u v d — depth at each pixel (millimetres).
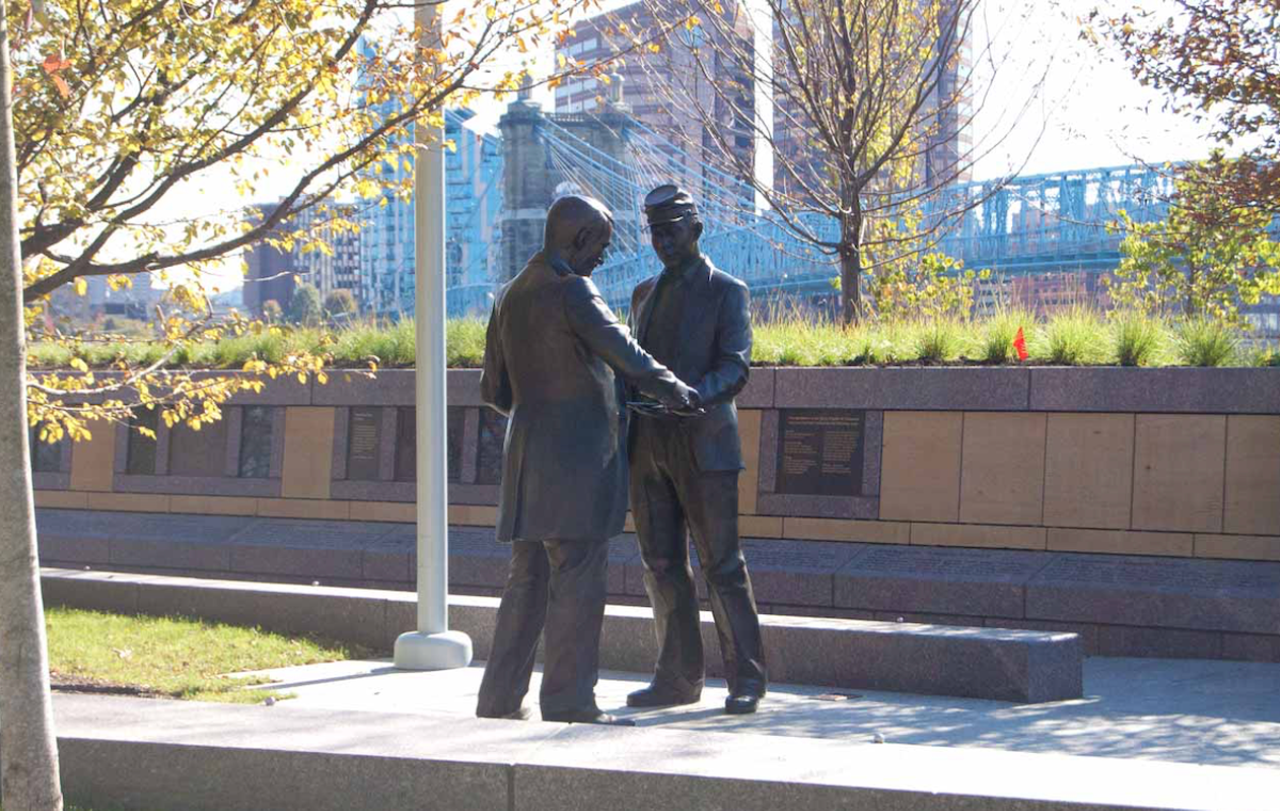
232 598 10406
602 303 6328
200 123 8844
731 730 6730
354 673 8945
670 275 7258
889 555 11617
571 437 6316
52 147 8609
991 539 11406
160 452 15250
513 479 6402
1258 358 11742
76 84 8195
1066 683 8242
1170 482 10852
